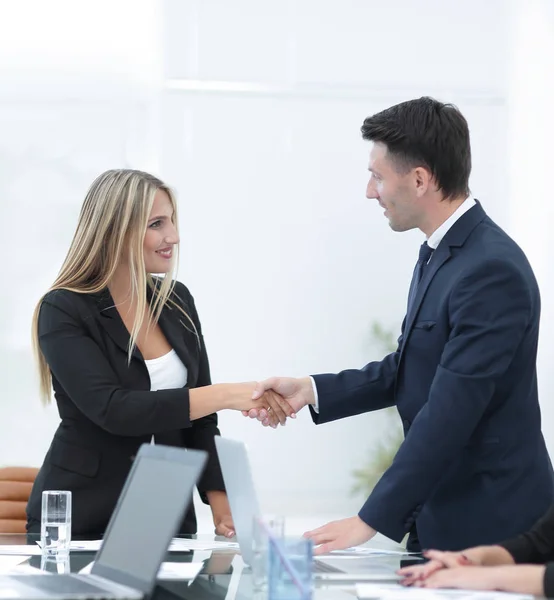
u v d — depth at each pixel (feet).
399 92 26.04
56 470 9.04
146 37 25.39
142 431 8.76
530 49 25.96
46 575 6.31
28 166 25.11
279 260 26.20
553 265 25.32
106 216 9.21
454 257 8.11
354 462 25.93
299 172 26.18
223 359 26.05
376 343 26.27
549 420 24.80
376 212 26.35
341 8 25.77
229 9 25.59
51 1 25.12
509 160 26.14
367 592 6.04
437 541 7.98
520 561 6.75
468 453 7.91
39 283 25.18
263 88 25.80
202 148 25.88
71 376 8.82
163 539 5.69
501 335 7.61
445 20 25.93
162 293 9.50
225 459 7.11
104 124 25.34
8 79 25.00
